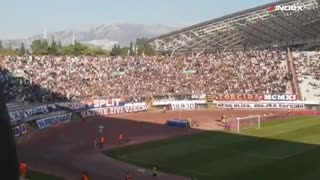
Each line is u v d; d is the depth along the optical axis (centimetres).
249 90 10425
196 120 8188
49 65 9762
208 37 12838
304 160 4791
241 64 11456
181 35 12975
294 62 11362
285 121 7956
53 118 7238
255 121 7612
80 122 7669
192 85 10556
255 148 5475
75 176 4228
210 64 11475
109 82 9994
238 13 11400
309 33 12519
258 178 4100
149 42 14325
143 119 8256
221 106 10194
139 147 5591
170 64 11331
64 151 5325
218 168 4481
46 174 4262
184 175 4253
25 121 6431
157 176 4225
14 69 8944
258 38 13075
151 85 10306
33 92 8206
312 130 6875
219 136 6381
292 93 10294
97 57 11006
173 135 6488
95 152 5291
